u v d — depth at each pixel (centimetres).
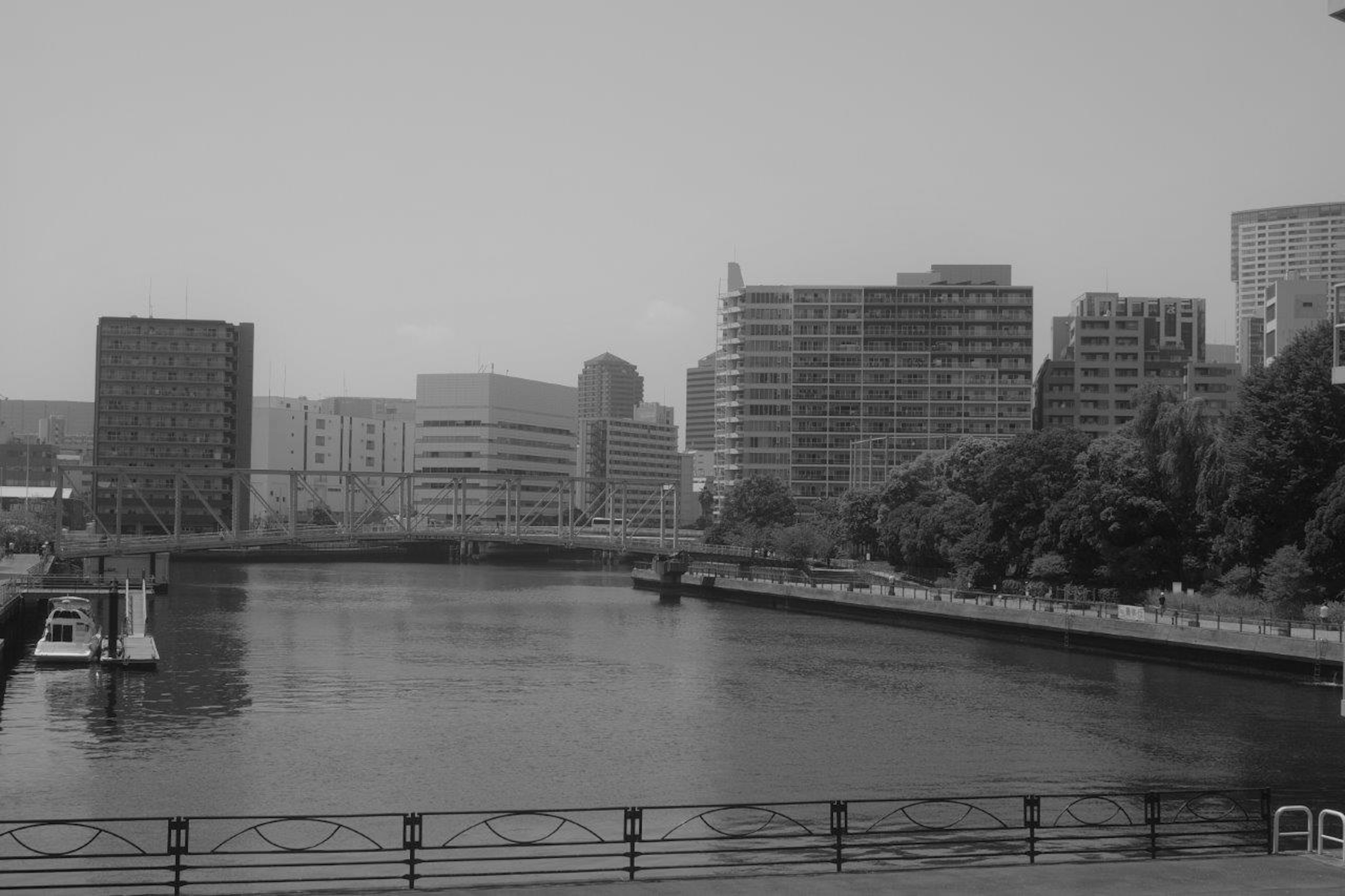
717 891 3706
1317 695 10462
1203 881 3853
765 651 14000
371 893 3725
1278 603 11975
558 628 16362
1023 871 3966
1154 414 14538
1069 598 14825
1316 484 12288
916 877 3884
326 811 6875
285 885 5422
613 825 6575
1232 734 8919
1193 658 12031
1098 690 10912
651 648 14225
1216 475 13450
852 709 10112
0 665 11338
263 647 13850
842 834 4366
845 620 17825
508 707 10181
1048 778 7656
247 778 7594
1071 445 16375
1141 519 14088
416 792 7312
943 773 7762
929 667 12575
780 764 8075
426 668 12369
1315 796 7106
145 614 14475
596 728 9288
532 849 6072
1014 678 11775
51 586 15912
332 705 10169
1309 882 3828
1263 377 13362
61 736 8750
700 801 7100
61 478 19525
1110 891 3706
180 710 9806
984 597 16000
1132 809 6819
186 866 4078
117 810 6831
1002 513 16638
